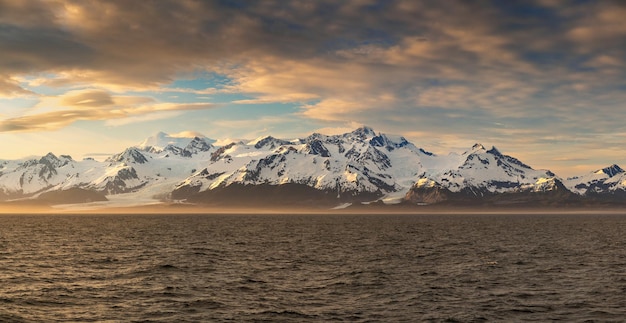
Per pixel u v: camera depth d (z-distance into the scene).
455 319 55.53
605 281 77.94
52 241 149.38
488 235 185.25
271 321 54.41
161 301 62.94
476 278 80.19
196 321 54.19
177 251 118.94
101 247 129.75
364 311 58.69
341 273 84.88
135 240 153.88
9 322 53.22
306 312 58.09
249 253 115.31
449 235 184.88
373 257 108.44
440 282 76.50
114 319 54.84
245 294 67.19
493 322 54.47
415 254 114.75
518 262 100.19
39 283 74.19
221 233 193.25
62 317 55.47
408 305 61.59
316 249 126.38
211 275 82.06
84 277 79.75
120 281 76.19
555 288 72.06
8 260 100.81
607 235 186.25
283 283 75.12
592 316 56.91
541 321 54.88
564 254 115.38
